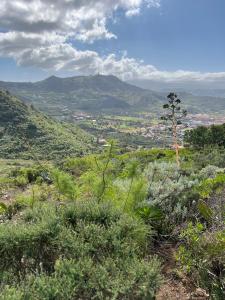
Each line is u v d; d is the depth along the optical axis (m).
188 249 4.08
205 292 3.55
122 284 2.81
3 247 3.45
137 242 3.94
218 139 48.97
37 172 16.97
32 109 195.75
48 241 3.60
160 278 2.91
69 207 4.23
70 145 129.75
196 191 6.16
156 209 5.05
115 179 5.89
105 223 4.13
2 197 11.49
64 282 2.80
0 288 2.85
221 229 4.14
